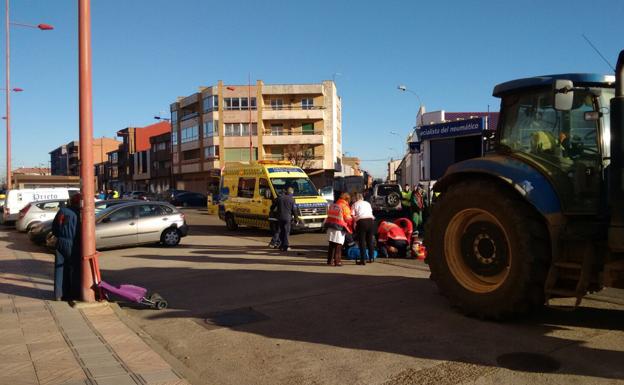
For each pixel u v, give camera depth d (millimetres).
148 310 7340
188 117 68125
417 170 40812
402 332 5793
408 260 11211
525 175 5664
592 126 5504
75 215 7680
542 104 6016
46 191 24422
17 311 7000
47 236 14797
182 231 15414
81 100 7297
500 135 6543
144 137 91625
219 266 11070
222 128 61844
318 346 5445
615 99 4895
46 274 10531
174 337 5984
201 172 66188
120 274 10539
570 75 5656
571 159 5598
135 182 90188
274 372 4762
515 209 5656
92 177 7469
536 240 5555
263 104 62219
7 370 4676
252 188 18953
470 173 6508
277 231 13984
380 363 4859
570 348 5098
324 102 62000
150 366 4809
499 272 6027
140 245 15352
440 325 6004
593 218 5406
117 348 5363
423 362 4840
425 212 17156
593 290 5441
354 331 5918
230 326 6363
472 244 6293
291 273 9867
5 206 23734
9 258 13344
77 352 5219
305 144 61594
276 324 6363
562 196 5504
